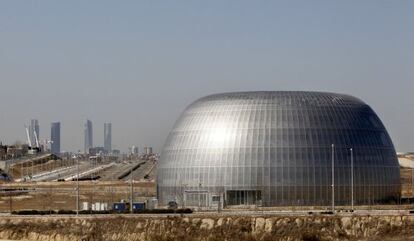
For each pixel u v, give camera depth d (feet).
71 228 577.84
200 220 555.28
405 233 517.55
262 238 532.32
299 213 572.10
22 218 603.26
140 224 562.66
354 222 532.73
